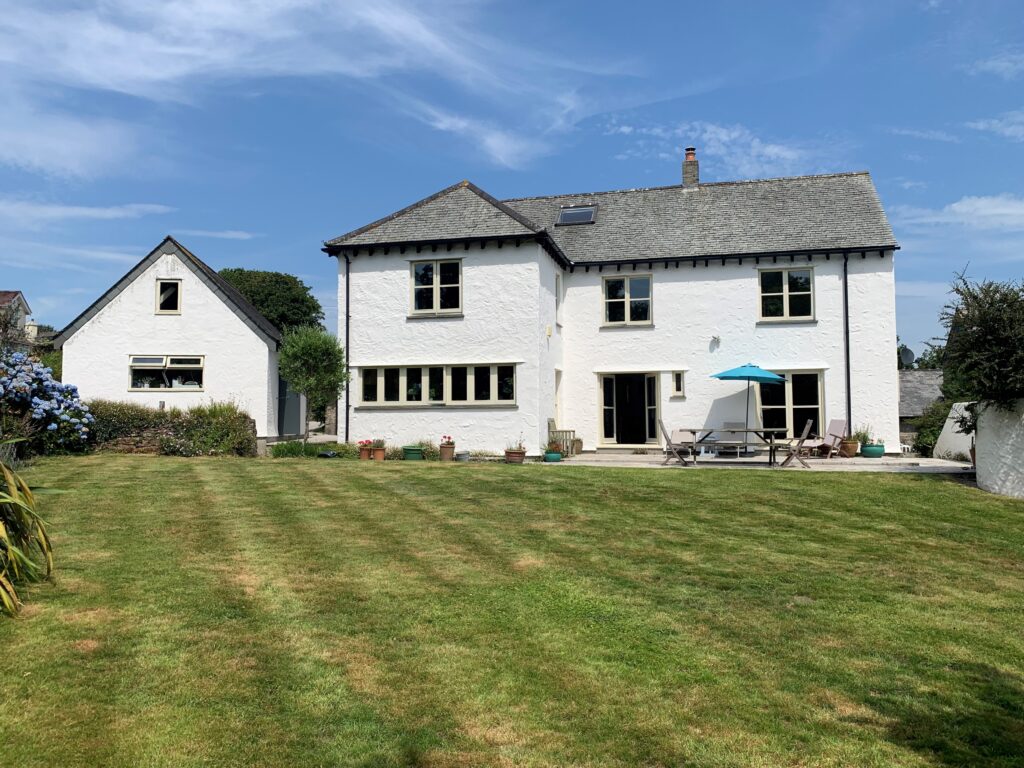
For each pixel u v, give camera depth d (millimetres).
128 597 6605
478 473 15164
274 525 9914
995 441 13391
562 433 21656
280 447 20281
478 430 20875
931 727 4652
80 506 10852
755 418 21922
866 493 13016
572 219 24953
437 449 20891
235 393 24891
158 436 19922
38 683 4871
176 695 4777
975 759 4281
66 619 6012
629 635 6078
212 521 10062
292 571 7648
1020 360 12836
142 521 9914
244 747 4195
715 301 22375
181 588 6918
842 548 9312
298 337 21203
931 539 9961
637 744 4340
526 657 5555
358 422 21625
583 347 23359
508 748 4258
